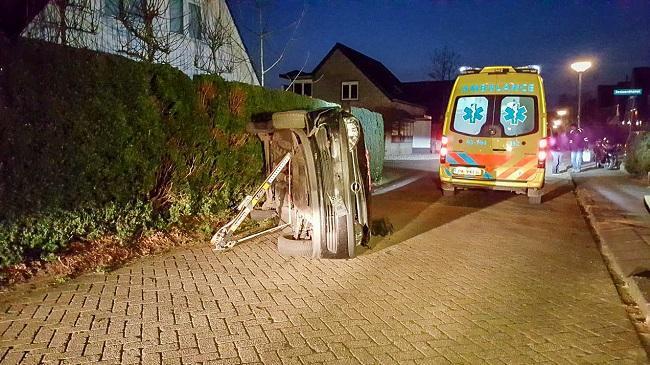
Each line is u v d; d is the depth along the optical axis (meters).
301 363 4.31
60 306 5.42
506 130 12.57
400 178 19.89
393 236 9.15
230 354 4.43
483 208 12.37
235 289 6.12
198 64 18.28
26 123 6.14
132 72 7.64
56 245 6.76
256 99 10.77
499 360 4.45
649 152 18.75
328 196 7.41
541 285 6.53
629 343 4.84
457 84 12.98
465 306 5.72
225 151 9.94
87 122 6.88
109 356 4.34
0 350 4.40
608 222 10.33
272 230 8.48
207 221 9.32
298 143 7.72
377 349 4.60
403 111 46.56
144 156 7.98
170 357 4.35
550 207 12.71
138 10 13.27
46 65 6.33
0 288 5.81
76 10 11.19
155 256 7.46
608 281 6.75
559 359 4.49
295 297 5.89
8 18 7.26
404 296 6.01
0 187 5.93
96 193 7.29
